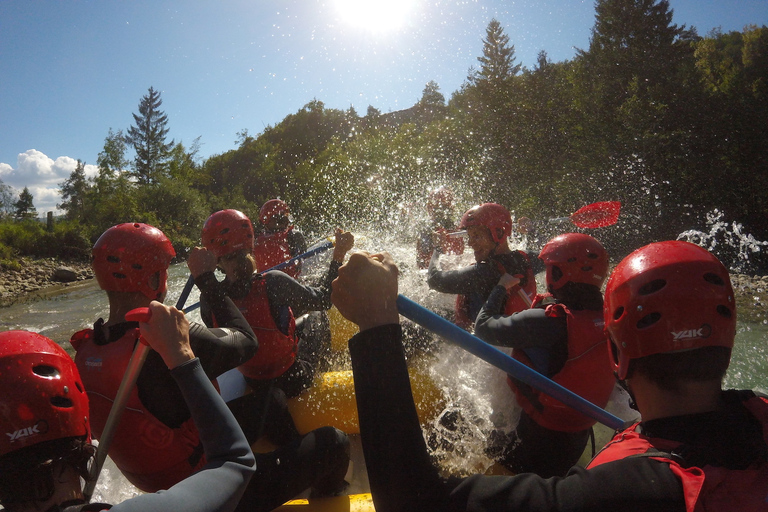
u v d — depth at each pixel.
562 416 1.87
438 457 2.28
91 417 1.50
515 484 0.83
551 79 24.98
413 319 1.19
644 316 0.88
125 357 1.47
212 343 1.61
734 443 0.79
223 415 1.15
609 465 0.81
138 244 1.60
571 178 17.19
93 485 1.17
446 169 19.69
